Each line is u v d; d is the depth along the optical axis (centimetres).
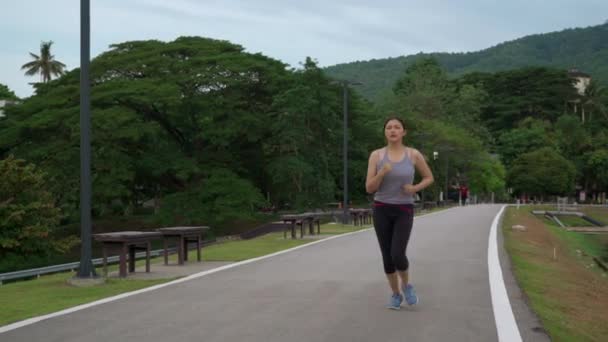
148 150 3912
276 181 3888
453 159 7938
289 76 4094
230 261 1277
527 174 10419
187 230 1248
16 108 3916
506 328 628
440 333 605
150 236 1110
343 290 862
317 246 1609
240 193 3547
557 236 3816
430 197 7462
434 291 855
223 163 3912
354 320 663
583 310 896
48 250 2281
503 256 1346
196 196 3638
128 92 3525
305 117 3953
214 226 3953
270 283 932
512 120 13475
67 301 813
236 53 4181
